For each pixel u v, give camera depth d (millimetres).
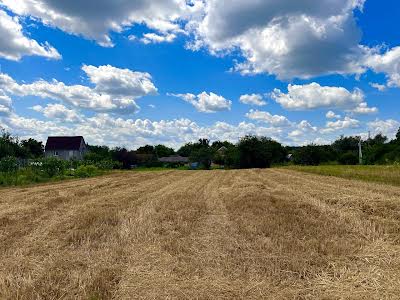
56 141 84938
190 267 7367
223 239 9500
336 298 5961
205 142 143250
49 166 37062
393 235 9656
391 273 6879
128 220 12344
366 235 9703
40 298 6098
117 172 51156
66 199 18297
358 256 7801
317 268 7172
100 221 12148
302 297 6047
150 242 9359
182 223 11648
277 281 6641
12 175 31766
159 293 6172
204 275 6973
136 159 82750
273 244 8805
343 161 83625
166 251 8477
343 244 8719
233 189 22047
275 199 16688
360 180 28875
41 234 10586
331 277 6801
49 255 8453
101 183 29344
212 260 7797
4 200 18688
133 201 17375
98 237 10094
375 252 8086
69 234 10281
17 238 10164
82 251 8734
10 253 8703
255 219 12031
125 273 7082
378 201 14406
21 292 6324
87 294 6246
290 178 32031
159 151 138250
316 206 14430
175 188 24609
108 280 6766
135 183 29391
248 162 79875
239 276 6891
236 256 7961
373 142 115750
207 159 87750
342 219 11766
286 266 7266
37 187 26406
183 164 101875
